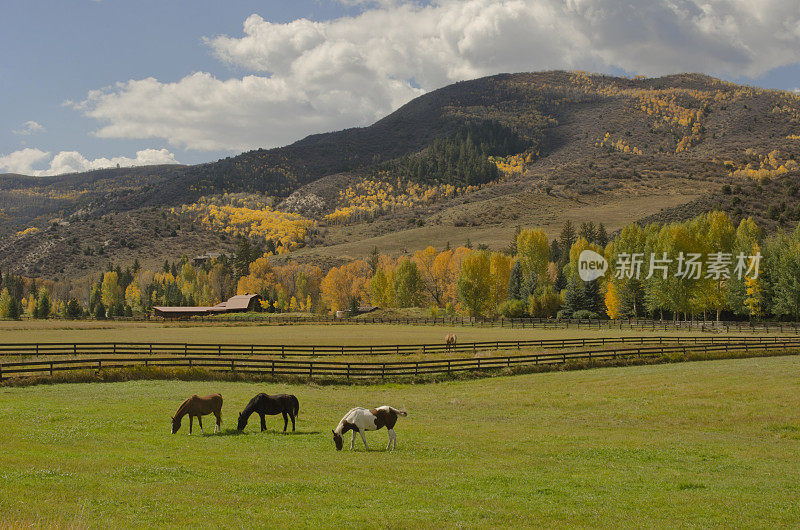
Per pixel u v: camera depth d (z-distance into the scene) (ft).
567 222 524.52
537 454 61.82
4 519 31.32
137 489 40.50
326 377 125.39
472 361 141.08
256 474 47.26
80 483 40.96
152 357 132.98
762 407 94.12
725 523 38.58
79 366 114.52
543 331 239.09
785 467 57.88
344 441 65.87
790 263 250.37
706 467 56.90
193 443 61.16
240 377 121.08
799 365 142.20
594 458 60.39
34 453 50.42
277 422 79.30
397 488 44.88
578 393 110.22
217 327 276.00
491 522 37.11
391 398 107.14
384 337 217.77
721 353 162.81
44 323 286.66
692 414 91.15
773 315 272.10
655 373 132.57
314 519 36.17
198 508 37.27
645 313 301.63
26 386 103.65
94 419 72.13
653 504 42.73
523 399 105.60
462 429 78.54
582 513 39.75
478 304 314.96
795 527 38.32
